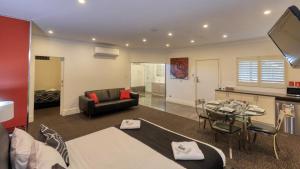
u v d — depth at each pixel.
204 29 4.02
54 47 5.05
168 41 5.58
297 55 1.48
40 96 6.04
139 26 3.79
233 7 2.68
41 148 1.49
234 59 5.50
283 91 4.54
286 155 2.87
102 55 6.20
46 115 5.25
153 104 7.02
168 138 2.25
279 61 4.57
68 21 3.44
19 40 3.22
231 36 4.75
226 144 3.27
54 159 1.43
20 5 2.62
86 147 2.00
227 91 5.21
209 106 3.58
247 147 3.12
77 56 5.57
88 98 5.18
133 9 2.79
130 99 6.01
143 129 2.56
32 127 4.15
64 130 4.00
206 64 6.29
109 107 5.29
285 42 1.52
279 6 2.62
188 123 4.55
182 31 4.21
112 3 2.55
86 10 2.85
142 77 10.42
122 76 6.86
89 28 3.99
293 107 3.95
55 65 6.95
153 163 1.66
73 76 5.51
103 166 1.63
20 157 1.25
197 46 6.54
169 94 7.76
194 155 1.74
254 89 5.09
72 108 5.53
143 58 7.34
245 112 3.07
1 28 3.02
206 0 2.44
